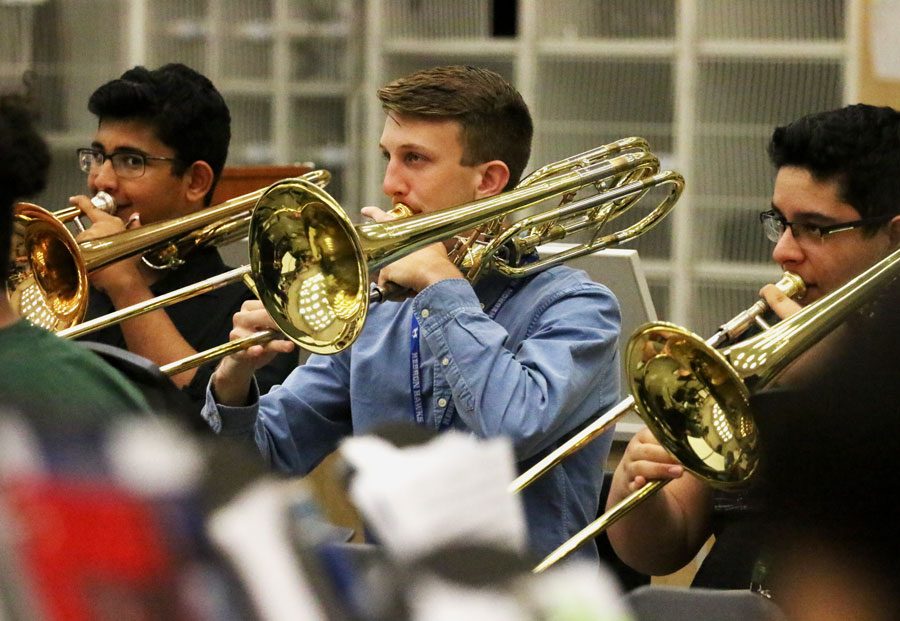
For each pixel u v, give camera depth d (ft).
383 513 4.70
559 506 21.77
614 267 27.25
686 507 21.54
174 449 4.39
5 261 13.01
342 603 4.45
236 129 56.65
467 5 56.08
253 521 4.39
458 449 4.92
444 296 21.02
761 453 12.60
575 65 55.31
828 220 21.76
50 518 4.29
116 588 4.29
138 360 15.02
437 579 4.46
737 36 53.31
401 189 22.50
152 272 28.86
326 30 56.49
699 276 53.52
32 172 13.46
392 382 22.45
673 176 23.88
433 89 22.43
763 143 53.06
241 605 4.33
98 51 52.70
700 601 9.55
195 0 55.26
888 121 21.93
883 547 11.38
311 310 20.26
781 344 17.88
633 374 18.81
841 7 52.13
